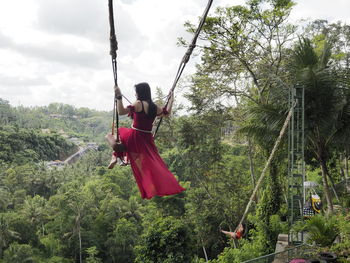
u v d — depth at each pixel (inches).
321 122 541.6
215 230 1099.3
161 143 1046.4
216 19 728.3
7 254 1737.2
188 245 995.9
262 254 682.8
